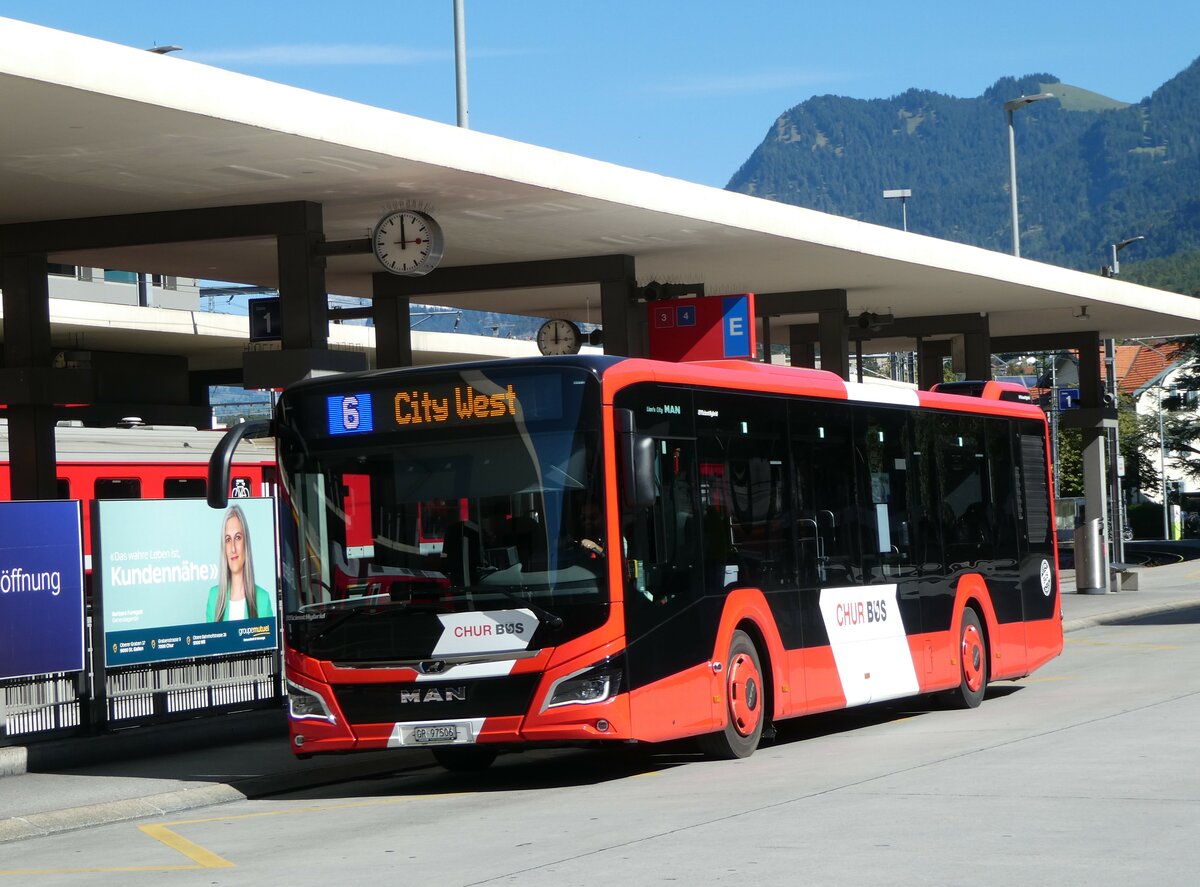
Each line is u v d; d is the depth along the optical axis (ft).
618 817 33.22
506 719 38.29
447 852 30.01
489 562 38.99
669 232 82.89
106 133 56.65
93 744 48.34
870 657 49.96
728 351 89.76
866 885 24.13
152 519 50.98
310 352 69.05
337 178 65.87
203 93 53.78
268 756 49.08
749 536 44.45
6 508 47.06
